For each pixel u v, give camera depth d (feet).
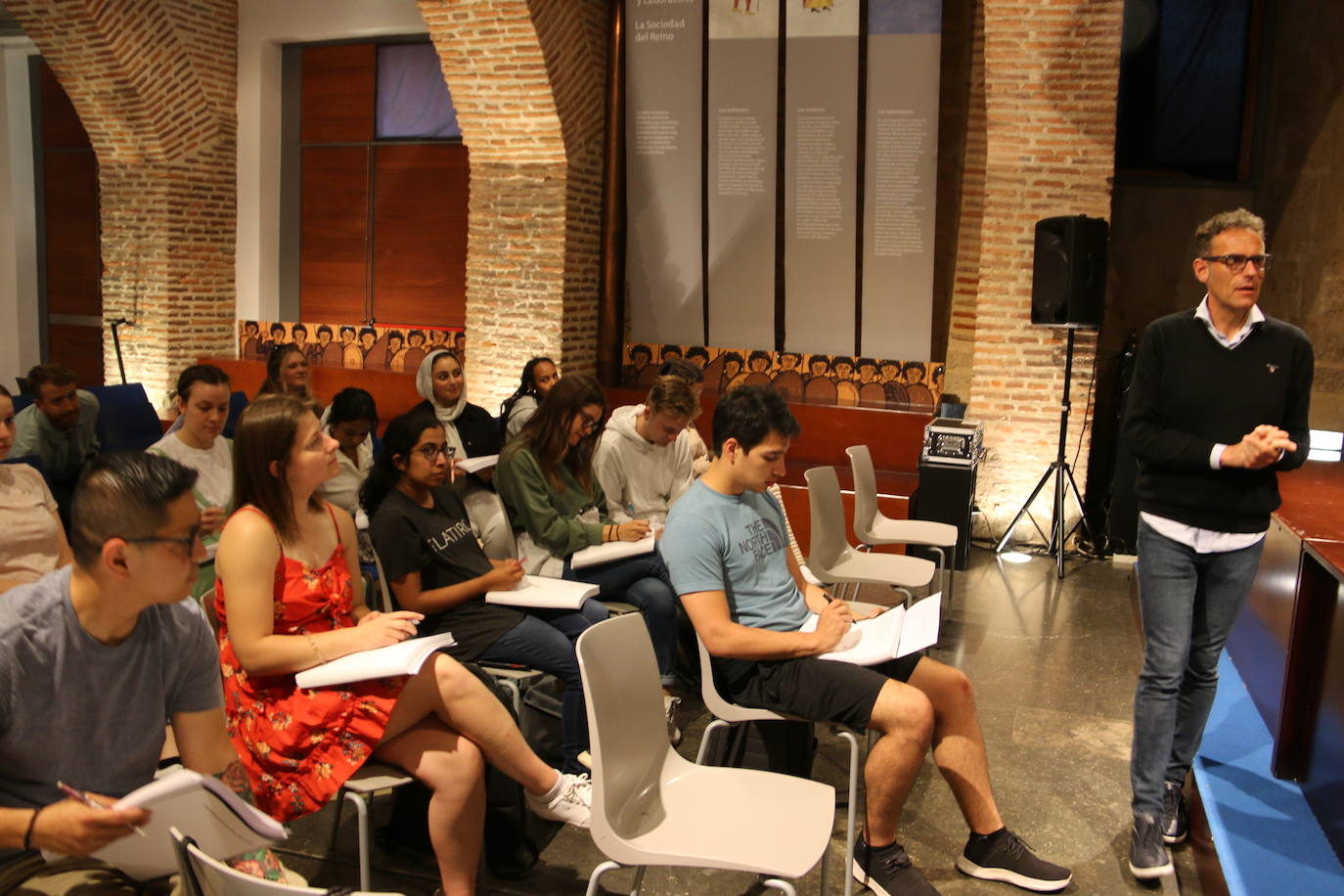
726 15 26.23
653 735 7.90
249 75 31.63
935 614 9.52
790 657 9.05
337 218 31.91
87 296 35.12
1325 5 22.43
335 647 8.06
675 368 17.57
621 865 7.04
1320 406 21.76
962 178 25.67
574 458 13.19
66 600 5.79
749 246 27.37
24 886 5.91
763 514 9.74
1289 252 23.75
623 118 27.86
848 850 8.54
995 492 24.22
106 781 6.11
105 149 31.09
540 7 24.21
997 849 9.65
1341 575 8.89
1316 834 9.46
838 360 27.12
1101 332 26.43
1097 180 22.71
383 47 30.58
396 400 29.86
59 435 16.28
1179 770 10.25
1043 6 21.71
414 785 9.65
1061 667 15.75
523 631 10.70
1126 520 22.48
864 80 25.67
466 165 30.14
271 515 8.20
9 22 33.76
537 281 27.17
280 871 6.86
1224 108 25.34
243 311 33.01
